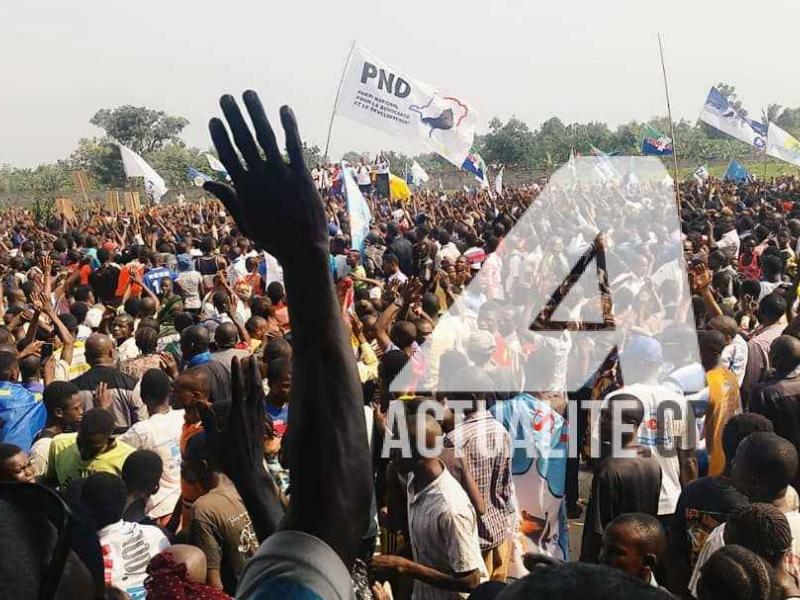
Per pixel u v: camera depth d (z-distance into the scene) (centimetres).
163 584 303
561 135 6231
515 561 380
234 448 160
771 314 679
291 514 122
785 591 327
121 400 651
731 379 494
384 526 441
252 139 113
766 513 333
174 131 8262
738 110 2559
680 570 408
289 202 113
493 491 377
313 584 111
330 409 121
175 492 542
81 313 960
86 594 124
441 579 377
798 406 545
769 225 1620
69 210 3428
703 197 2933
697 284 700
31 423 617
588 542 425
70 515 117
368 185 2686
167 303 988
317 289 118
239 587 116
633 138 5972
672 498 445
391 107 1289
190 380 507
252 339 811
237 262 1359
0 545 111
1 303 946
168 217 3075
